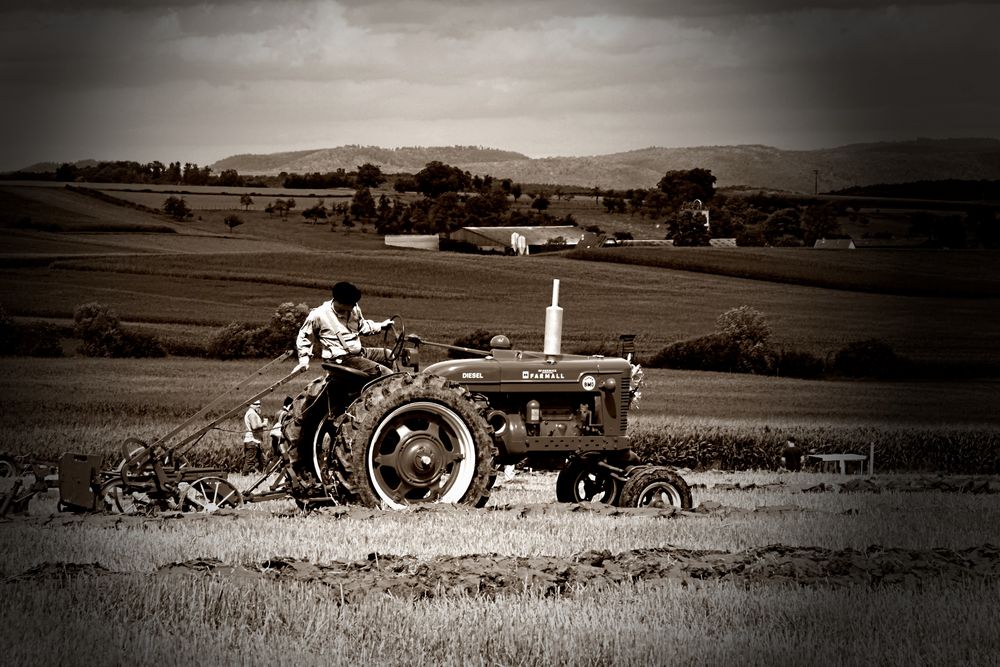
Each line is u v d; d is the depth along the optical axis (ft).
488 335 199.41
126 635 18.65
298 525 31.63
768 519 37.06
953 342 184.65
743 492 55.31
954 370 173.68
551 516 34.99
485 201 375.45
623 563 25.90
